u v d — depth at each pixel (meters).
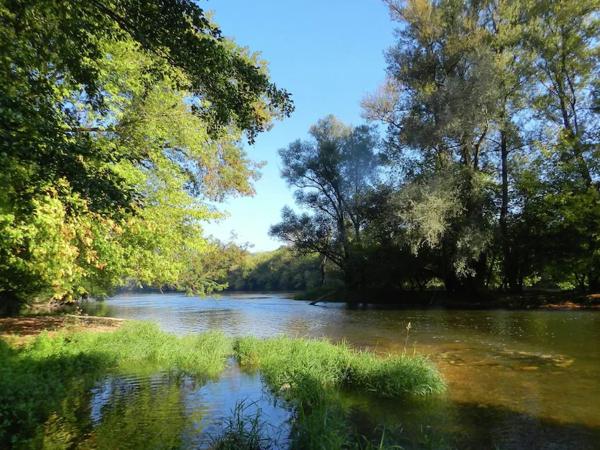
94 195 5.54
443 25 28.09
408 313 24.77
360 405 7.58
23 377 7.77
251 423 6.45
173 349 12.03
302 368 9.01
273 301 44.03
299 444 5.75
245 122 6.70
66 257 10.77
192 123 15.68
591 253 23.45
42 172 5.37
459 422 6.70
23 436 6.09
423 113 28.72
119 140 13.76
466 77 27.08
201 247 17.61
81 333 14.04
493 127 26.36
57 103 7.55
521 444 5.84
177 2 5.38
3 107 4.85
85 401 7.75
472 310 25.36
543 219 24.81
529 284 37.94
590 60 25.55
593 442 5.88
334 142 42.53
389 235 31.22
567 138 25.23
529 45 26.55
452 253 27.78
